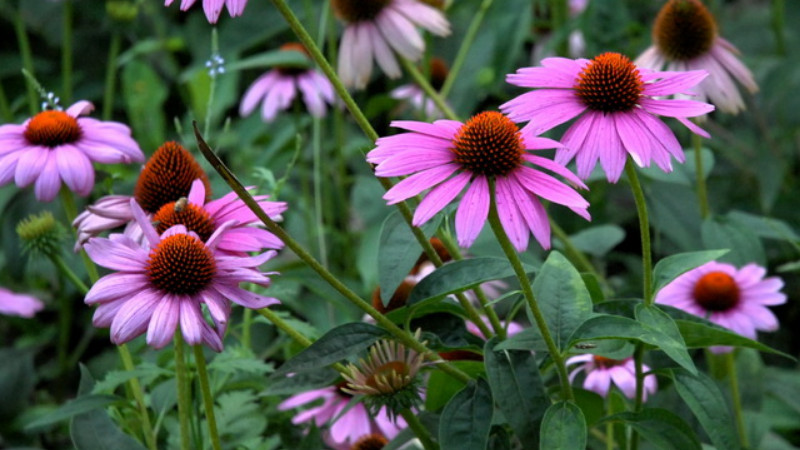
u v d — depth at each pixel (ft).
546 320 6.12
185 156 6.41
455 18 11.27
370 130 6.10
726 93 7.30
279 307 7.84
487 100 11.19
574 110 5.98
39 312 9.36
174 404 6.65
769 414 7.55
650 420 6.22
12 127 6.64
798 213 9.03
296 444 6.74
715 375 7.23
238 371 6.87
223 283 6.02
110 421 6.26
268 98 9.37
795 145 9.90
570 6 11.06
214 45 7.00
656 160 5.92
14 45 12.37
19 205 8.63
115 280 6.00
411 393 6.21
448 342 6.38
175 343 6.25
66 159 6.55
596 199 8.66
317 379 6.40
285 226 9.20
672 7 7.32
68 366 8.57
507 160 5.88
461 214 5.85
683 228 7.79
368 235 7.95
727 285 7.04
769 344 8.56
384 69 7.83
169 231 6.08
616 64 5.98
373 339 6.14
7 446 7.73
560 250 7.63
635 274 8.48
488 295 7.31
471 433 6.07
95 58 12.05
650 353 6.41
